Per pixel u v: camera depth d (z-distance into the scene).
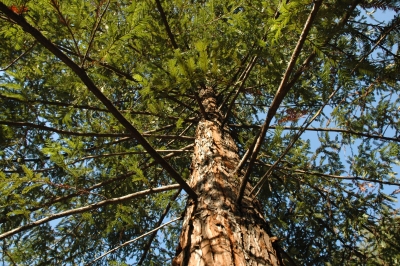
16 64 2.88
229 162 2.47
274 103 1.74
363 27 1.97
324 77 1.92
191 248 1.69
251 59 2.84
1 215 2.96
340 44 1.99
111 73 3.12
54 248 3.98
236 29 2.43
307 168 3.56
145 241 4.77
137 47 2.70
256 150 1.85
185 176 3.14
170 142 4.29
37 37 1.40
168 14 2.92
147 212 4.61
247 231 1.76
